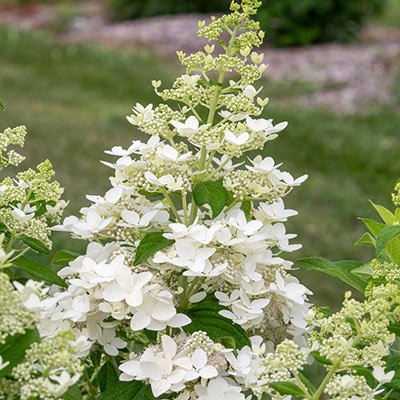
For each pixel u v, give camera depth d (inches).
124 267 34.4
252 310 34.8
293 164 106.0
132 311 34.5
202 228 34.7
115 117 124.0
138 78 161.9
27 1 263.3
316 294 66.3
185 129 35.0
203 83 36.1
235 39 36.4
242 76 36.1
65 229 36.4
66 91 145.3
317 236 80.4
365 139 121.3
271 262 35.4
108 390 34.2
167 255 35.0
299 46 202.1
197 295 35.9
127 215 35.6
